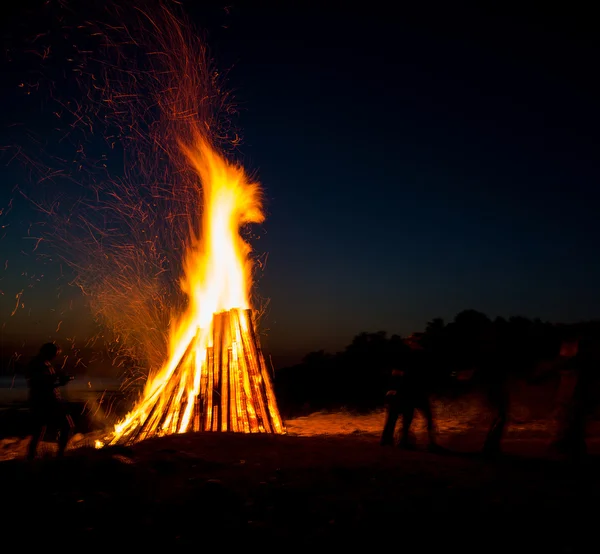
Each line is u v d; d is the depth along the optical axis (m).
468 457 6.35
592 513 4.05
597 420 9.21
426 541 3.65
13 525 4.03
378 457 5.96
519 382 9.29
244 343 8.42
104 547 3.72
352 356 17.34
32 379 7.10
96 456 5.51
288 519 4.13
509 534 3.71
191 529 3.98
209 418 7.90
